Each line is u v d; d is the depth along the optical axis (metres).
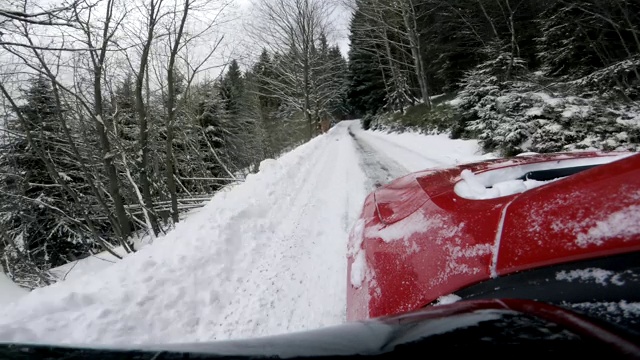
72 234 14.27
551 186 1.24
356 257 1.85
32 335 2.76
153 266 3.95
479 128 9.50
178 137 18.00
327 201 5.98
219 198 7.20
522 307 0.78
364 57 36.44
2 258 10.19
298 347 0.60
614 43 12.98
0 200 10.78
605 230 0.93
